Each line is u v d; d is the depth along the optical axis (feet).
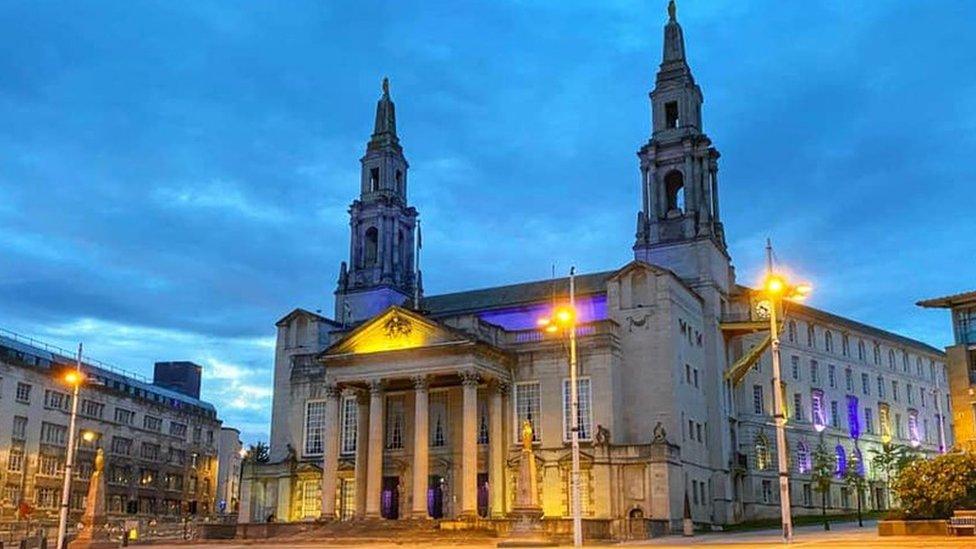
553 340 247.09
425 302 309.01
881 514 300.40
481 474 246.88
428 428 247.29
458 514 244.22
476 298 301.02
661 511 220.23
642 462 225.35
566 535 185.57
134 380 445.78
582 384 241.76
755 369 310.24
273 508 271.49
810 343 349.82
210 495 480.64
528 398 247.70
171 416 448.24
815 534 183.11
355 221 320.09
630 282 249.96
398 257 316.81
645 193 286.66
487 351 238.48
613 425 235.40
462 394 252.42
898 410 392.47
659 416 237.66
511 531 173.37
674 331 243.81
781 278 140.05
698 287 271.08
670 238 278.67
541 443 241.76
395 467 255.50
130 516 369.30
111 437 397.60
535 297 287.28
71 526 327.06
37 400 350.23
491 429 242.99
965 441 212.84
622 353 246.06
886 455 341.62
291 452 273.13
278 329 297.94
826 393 349.61
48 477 352.49
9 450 331.77
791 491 315.17
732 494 267.59
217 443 494.18
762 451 303.07
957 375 217.56
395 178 326.24
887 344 397.39
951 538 139.54
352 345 250.16
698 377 258.98
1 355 333.42
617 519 201.36
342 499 261.24
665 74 294.25
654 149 287.28
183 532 267.39
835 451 344.49
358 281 312.91
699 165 284.00
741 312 282.36
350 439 266.36
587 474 231.30
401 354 241.35
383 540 203.10
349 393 266.36
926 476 160.15
